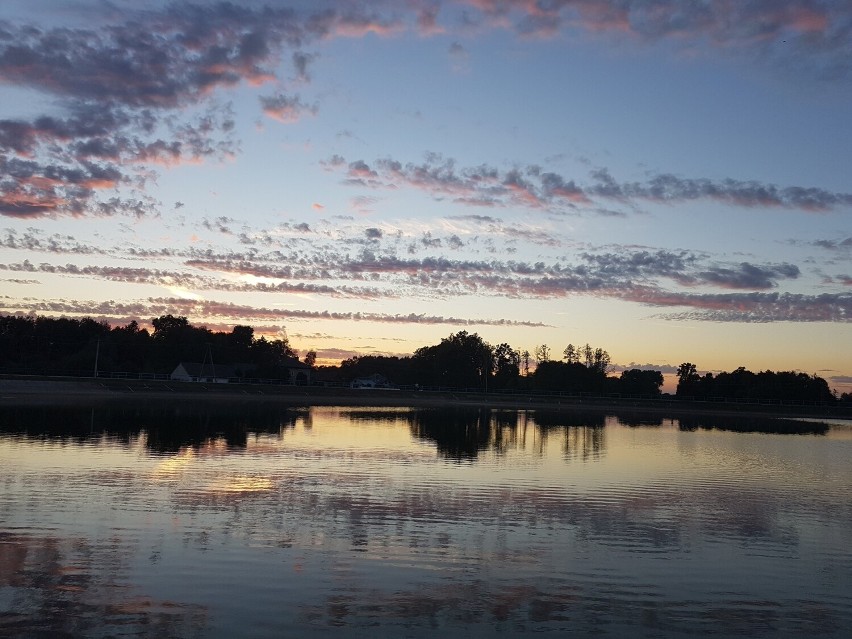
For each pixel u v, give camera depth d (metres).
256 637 10.64
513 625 11.44
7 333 142.25
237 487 21.98
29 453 28.27
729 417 91.38
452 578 13.60
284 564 14.05
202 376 144.62
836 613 12.46
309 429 45.31
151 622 11.04
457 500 21.12
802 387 132.38
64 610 11.38
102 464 25.77
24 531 15.86
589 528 18.02
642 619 11.91
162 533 16.03
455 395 113.00
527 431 51.06
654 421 74.00
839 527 19.28
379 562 14.43
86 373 112.44
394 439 40.25
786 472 31.28
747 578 14.30
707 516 20.23
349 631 10.97
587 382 152.50
